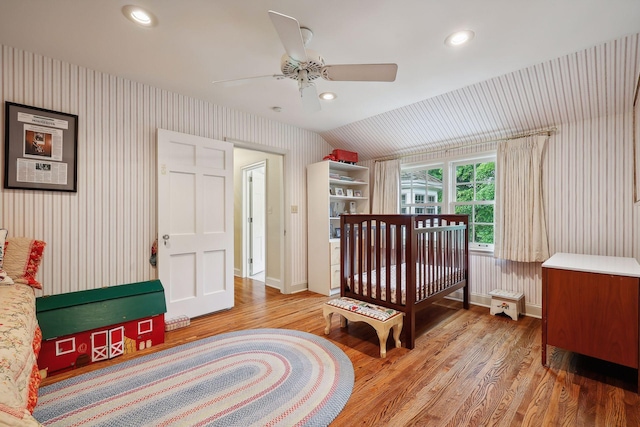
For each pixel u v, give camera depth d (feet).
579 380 6.36
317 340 8.40
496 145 11.05
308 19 6.04
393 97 10.20
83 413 5.24
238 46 7.09
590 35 6.57
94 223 8.34
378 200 14.66
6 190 7.10
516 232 10.31
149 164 9.35
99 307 7.34
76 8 5.66
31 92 7.38
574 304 6.62
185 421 5.06
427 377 6.52
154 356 7.41
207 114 10.69
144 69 8.24
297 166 13.89
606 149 8.82
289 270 13.52
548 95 8.84
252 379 6.37
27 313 5.09
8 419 2.84
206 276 10.39
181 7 5.66
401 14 5.88
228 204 11.02
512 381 6.35
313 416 5.21
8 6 5.58
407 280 7.95
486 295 11.44
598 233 8.97
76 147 8.01
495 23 6.15
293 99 10.40
